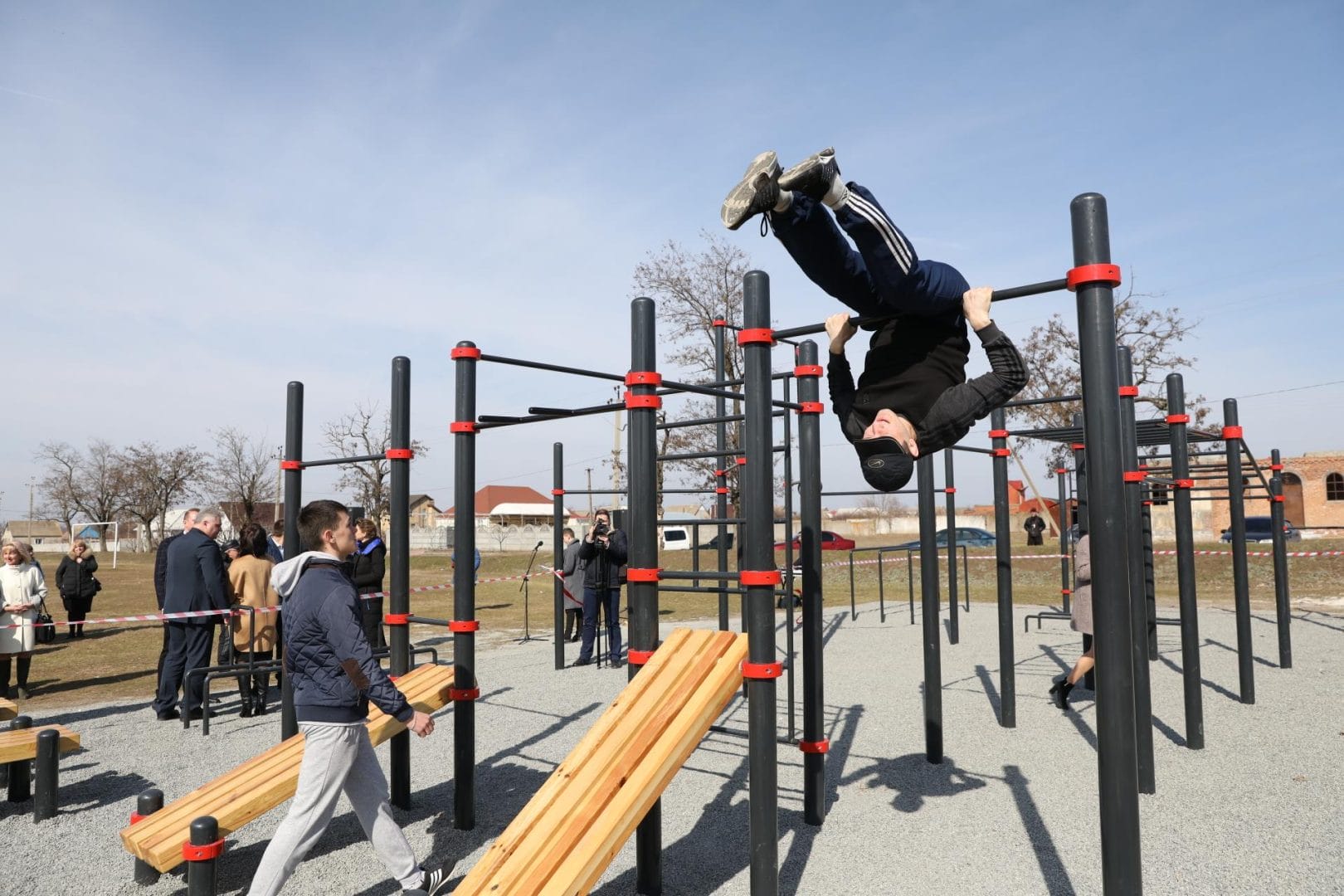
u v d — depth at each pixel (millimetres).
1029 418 28219
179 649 7574
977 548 26312
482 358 4750
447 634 13508
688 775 5660
